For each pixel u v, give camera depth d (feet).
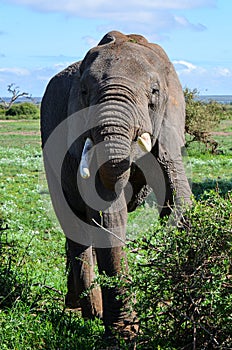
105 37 22.31
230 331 17.65
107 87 19.42
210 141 115.96
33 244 38.47
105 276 19.52
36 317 22.95
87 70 20.39
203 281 17.71
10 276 26.16
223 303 17.33
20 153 119.14
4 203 57.41
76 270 24.20
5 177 82.28
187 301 18.19
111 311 20.68
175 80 22.84
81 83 20.56
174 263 18.21
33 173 87.56
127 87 19.45
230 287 17.88
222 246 18.08
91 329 22.06
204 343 17.99
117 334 19.38
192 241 18.31
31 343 20.97
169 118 22.18
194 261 18.01
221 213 18.51
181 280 18.19
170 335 18.65
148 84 20.26
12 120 299.58
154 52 21.85
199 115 111.86
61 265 34.45
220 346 17.25
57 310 23.76
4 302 24.59
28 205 57.47
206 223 18.24
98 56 20.68
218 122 118.11
